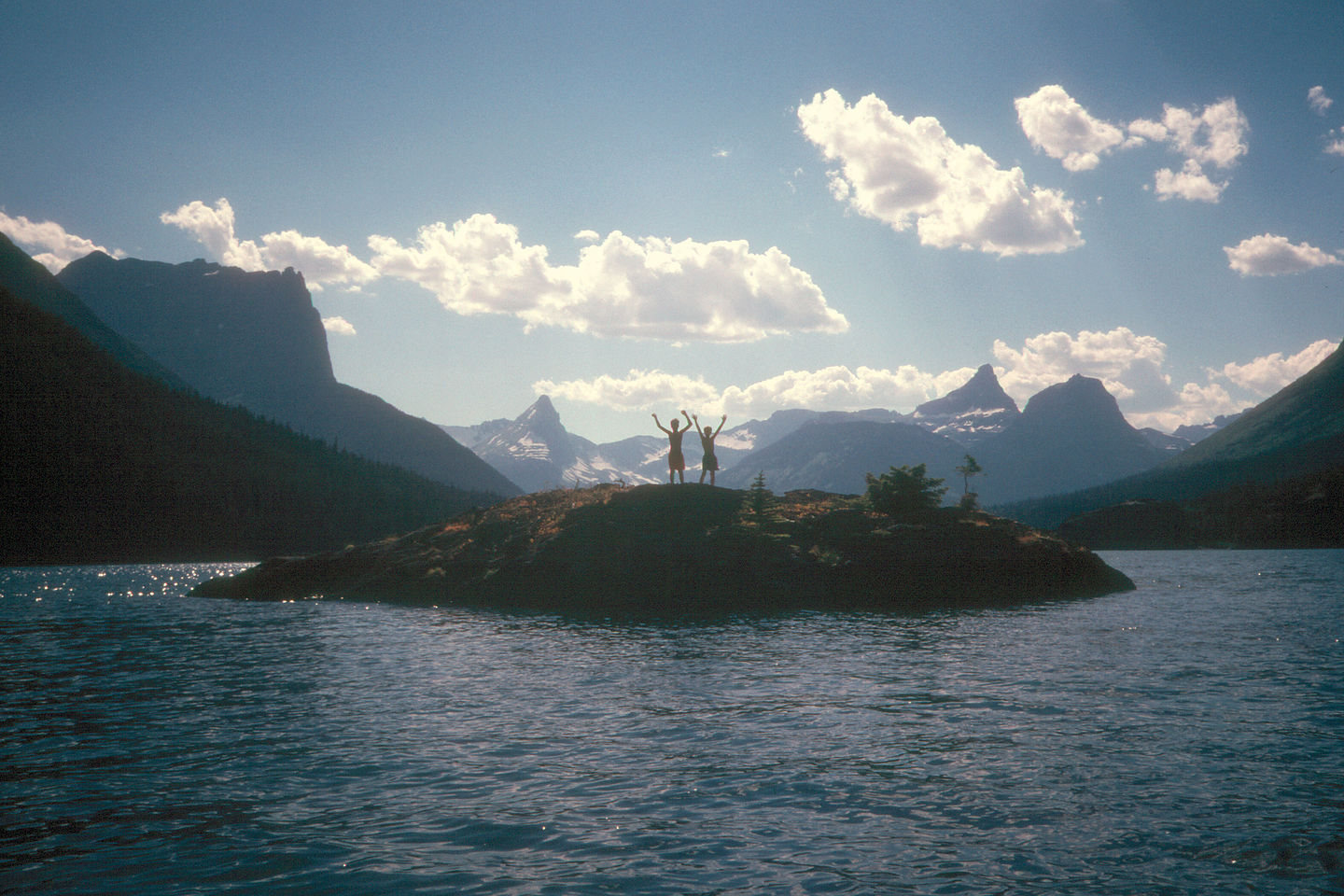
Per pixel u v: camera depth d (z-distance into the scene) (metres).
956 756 16.03
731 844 11.70
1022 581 52.53
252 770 15.30
